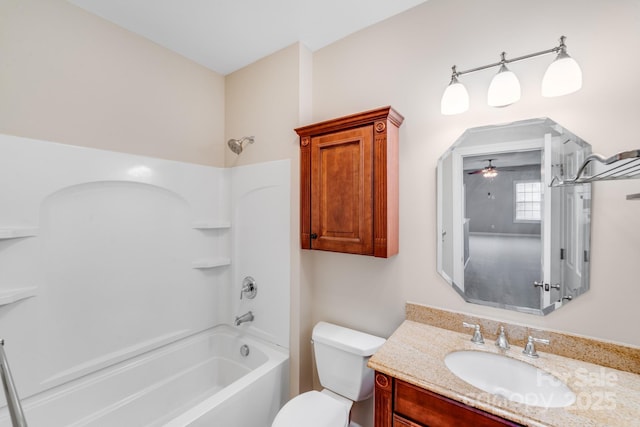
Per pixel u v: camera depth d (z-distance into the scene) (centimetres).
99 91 151
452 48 136
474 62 131
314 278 184
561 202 113
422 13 144
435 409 93
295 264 174
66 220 141
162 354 178
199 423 122
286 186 177
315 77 184
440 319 136
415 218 146
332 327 164
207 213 203
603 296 106
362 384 139
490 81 127
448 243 137
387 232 134
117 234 159
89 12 147
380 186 135
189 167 192
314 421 128
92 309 150
